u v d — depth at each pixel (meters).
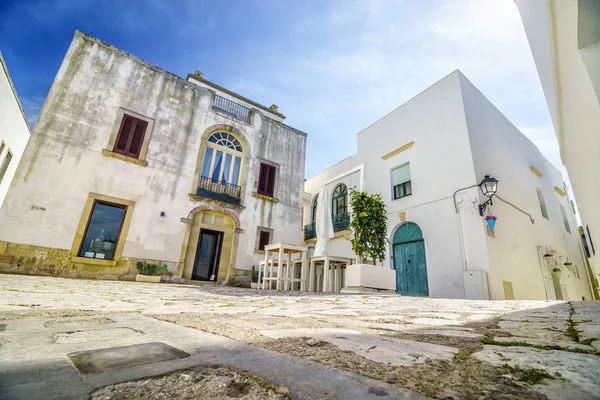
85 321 1.40
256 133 12.12
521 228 8.73
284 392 0.55
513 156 10.00
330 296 4.50
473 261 7.05
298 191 12.73
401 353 0.89
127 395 0.52
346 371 0.70
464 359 0.82
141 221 8.66
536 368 0.72
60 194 7.64
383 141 10.77
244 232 10.66
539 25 4.08
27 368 0.65
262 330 1.31
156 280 8.23
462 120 8.24
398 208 9.37
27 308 1.76
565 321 1.70
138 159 8.98
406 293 8.43
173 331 1.21
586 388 0.56
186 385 0.58
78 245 7.61
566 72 3.50
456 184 7.91
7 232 6.84
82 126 8.33
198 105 10.77
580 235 14.02
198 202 9.91
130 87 9.41
